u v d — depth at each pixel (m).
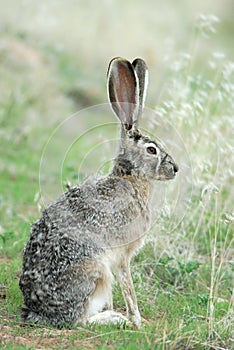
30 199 20.91
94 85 34.75
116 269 13.62
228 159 18.19
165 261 16.25
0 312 13.78
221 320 13.31
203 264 16.81
